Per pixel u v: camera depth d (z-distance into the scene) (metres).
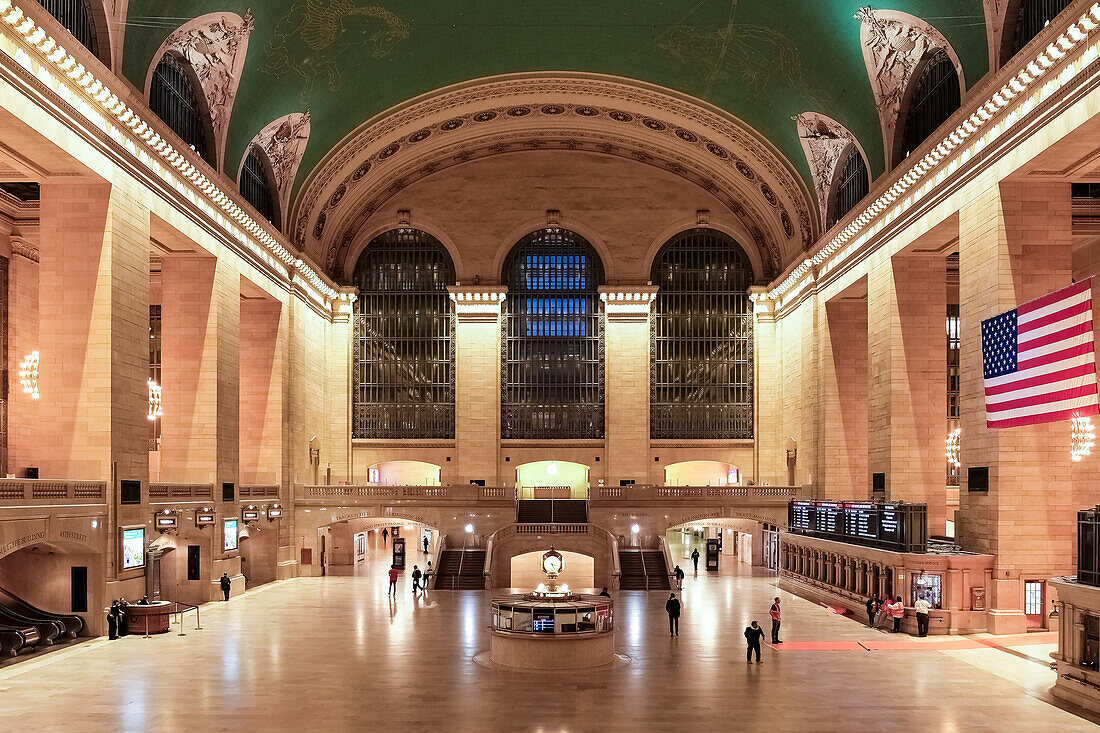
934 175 30.55
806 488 43.22
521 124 48.56
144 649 23.97
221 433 34.50
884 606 27.34
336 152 43.28
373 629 27.41
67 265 26.03
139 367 27.73
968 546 27.75
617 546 41.59
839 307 41.84
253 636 26.09
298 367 44.41
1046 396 21.50
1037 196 26.47
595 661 21.81
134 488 27.23
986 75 26.64
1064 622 18.81
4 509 20.86
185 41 29.77
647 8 35.34
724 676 20.66
